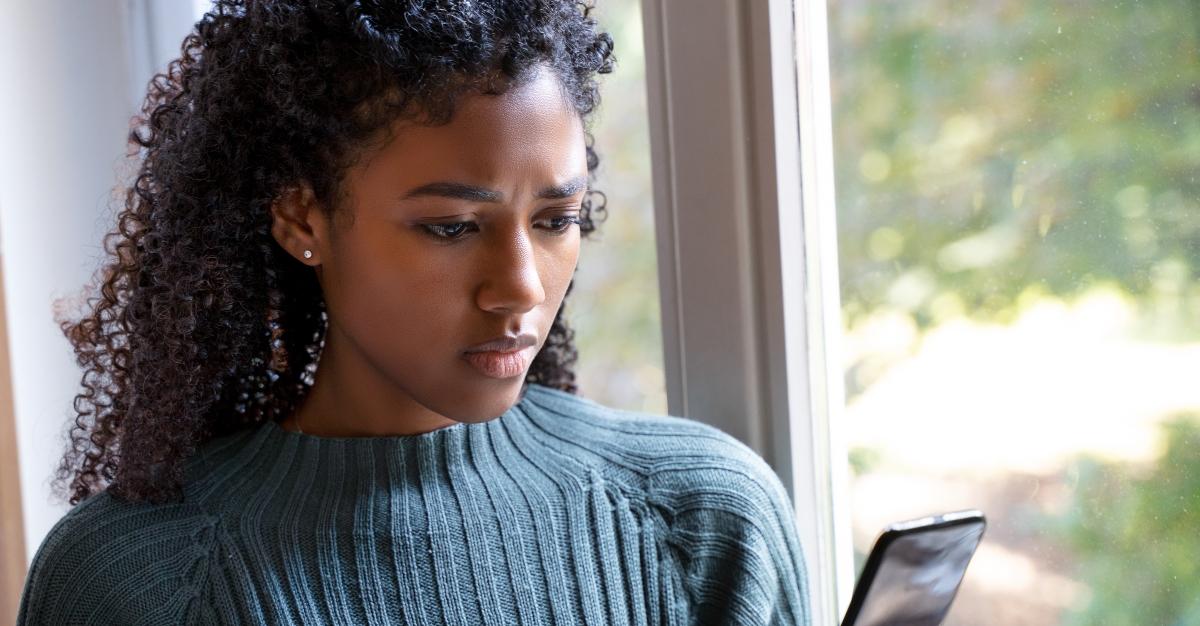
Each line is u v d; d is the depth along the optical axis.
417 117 0.67
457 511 0.80
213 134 0.76
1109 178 0.79
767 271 0.90
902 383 0.92
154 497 0.80
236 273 0.78
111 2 1.17
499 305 0.69
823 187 0.93
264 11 0.73
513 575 0.79
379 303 0.71
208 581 0.77
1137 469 0.81
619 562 0.81
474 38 0.66
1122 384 0.81
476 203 0.68
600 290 1.21
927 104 0.87
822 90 0.92
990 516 0.89
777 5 0.87
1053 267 0.83
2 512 1.14
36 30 1.13
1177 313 0.77
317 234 0.75
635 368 1.20
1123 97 0.78
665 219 0.95
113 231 0.87
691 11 0.90
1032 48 0.82
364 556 0.78
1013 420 0.86
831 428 0.96
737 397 0.93
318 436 0.81
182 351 0.79
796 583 0.86
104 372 0.87
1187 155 0.76
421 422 0.81
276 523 0.79
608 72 0.80
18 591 1.15
